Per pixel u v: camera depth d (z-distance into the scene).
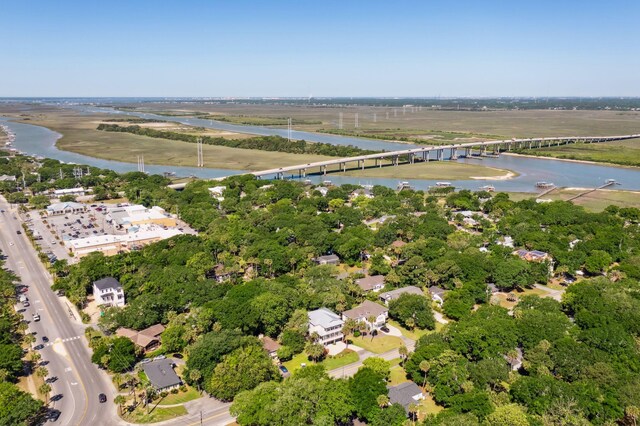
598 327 171.00
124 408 143.38
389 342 181.25
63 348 176.00
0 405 131.25
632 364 152.25
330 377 148.00
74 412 141.62
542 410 130.50
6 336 172.12
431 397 147.00
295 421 125.88
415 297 195.50
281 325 184.00
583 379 143.75
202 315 178.38
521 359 164.88
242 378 146.12
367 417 132.38
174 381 152.38
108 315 186.75
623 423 131.88
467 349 159.75
